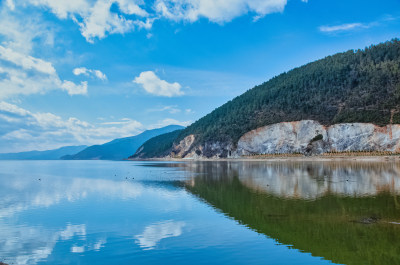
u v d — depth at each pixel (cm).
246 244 1903
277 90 18525
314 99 15325
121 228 2314
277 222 2388
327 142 13088
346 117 12875
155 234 2145
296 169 7531
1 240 2058
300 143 13925
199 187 4569
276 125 15100
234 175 6438
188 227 2308
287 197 3447
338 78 16088
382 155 10881
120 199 3641
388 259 1614
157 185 4997
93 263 1653
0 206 3275
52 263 1658
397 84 13112
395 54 16488
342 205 2911
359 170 6588
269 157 14350
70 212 2917
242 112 19138
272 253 1747
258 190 4056
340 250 1762
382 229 2119
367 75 14950
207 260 1666
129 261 1670
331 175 5666
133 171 9231
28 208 3147
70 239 2066
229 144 17500
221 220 2491
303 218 2477
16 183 5900
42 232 2238
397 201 3048
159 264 1625
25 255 1786
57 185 5403
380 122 11819
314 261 1617
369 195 3419
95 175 7888
